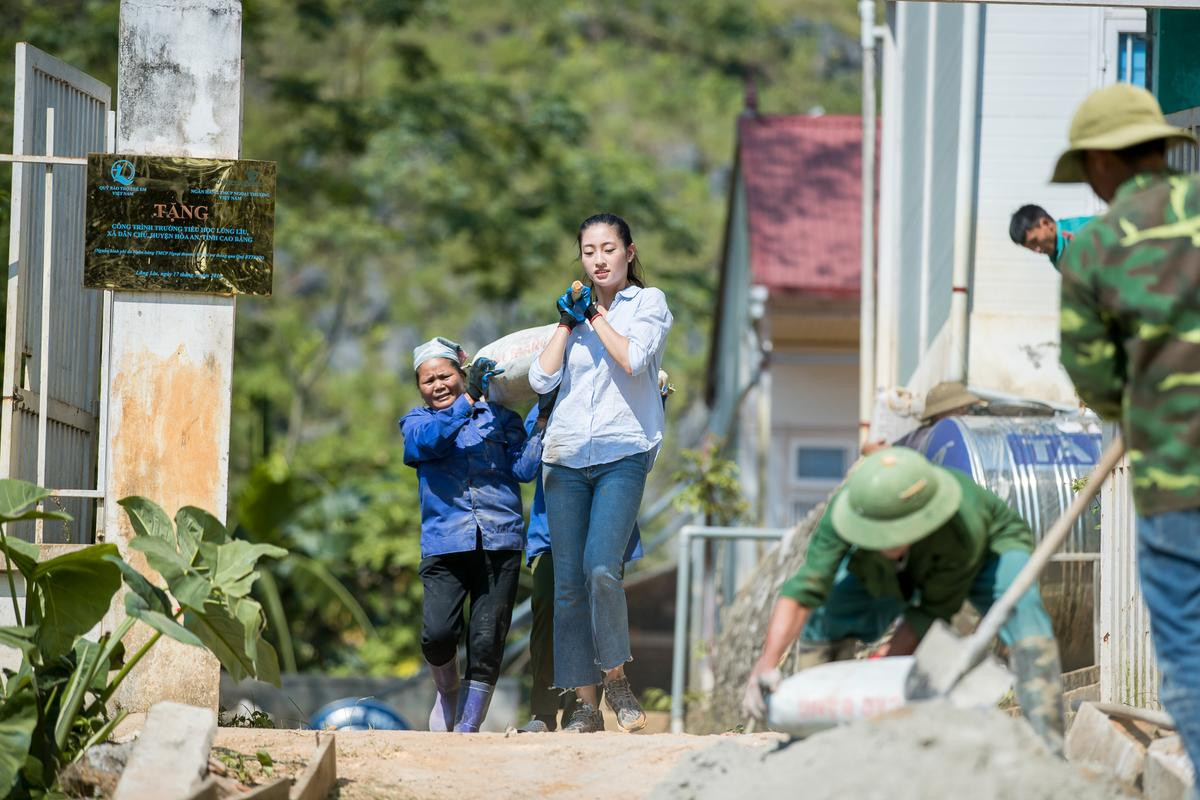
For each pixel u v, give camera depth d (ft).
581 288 53.98
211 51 58.44
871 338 113.09
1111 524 56.39
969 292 88.74
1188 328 33.76
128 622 46.26
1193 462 33.73
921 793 33.04
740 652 103.30
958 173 89.30
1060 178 38.32
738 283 191.93
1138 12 88.89
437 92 252.21
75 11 214.90
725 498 129.08
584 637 55.21
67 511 60.85
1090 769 35.73
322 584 160.35
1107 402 35.86
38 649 45.83
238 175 57.88
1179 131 35.76
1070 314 35.47
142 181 57.52
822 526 39.06
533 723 59.21
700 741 49.96
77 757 43.73
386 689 145.07
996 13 89.51
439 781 46.01
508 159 254.88
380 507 175.73
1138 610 54.90
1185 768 39.22
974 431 72.74
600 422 54.29
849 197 177.27
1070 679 61.31
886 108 118.01
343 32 304.30
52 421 59.57
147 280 57.26
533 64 364.99
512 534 59.11
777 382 173.78
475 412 59.67
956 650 36.35
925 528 37.01
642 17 386.52
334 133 244.22
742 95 376.68
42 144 59.67
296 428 244.22
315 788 42.80
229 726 59.11
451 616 59.21
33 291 58.90
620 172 266.98
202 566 46.47
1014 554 38.99
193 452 56.80
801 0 398.01
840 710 37.32
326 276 313.53
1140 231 34.42
